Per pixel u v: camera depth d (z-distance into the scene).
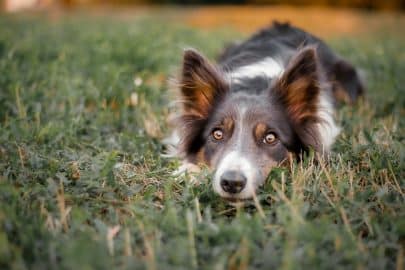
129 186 5.41
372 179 5.45
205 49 12.72
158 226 4.43
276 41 8.37
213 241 4.22
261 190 5.20
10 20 17.67
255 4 36.25
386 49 13.70
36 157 5.44
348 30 23.09
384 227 4.48
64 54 10.09
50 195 4.79
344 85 8.88
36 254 3.81
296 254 3.82
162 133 7.34
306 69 6.02
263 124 5.77
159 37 13.70
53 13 24.14
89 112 7.41
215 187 5.14
